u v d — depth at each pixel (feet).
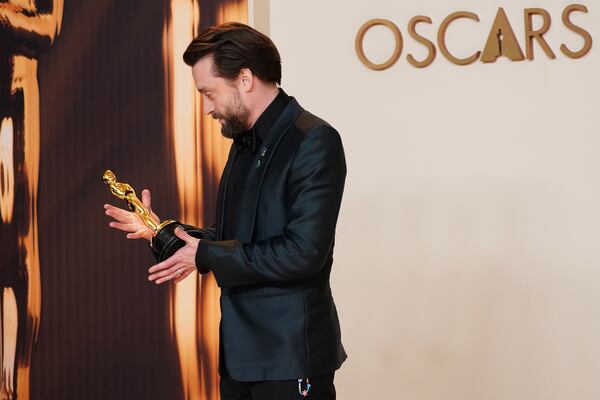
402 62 11.14
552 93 10.57
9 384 13.08
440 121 11.02
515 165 10.73
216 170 12.53
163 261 6.98
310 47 11.51
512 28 10.67
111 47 12.78
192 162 12.59
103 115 12.82
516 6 10.65
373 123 11.28
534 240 10.70
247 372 6.86
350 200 11.41
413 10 11.10
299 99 11.57
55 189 12.94
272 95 7.23
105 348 12.89
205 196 12.55
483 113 10.84
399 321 11.28
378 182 11.29
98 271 12.89
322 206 6.74
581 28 10.41
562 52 10.51
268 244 6.71
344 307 11.50
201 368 12.63
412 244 11.19
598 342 10.52
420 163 11.12
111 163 12.81
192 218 12.58
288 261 6.60
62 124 12.91
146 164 12.72
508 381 10.87
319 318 7.00
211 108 7.22
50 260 12.97
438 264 11.10
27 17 12.89
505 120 10.75
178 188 12.62
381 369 11.39
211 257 6.77
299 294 6.92
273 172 6.96
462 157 10.94
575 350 10.61
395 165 11.22
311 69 11.52
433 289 11.13
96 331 12.91
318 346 6.94
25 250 12.98
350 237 11.43
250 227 7.00
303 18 11.53
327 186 6.80
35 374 13.06
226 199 7.45
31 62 12.92
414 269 11.19
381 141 11.27
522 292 10.78
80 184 12.89
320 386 7.01
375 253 11.34
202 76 7.11
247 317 6.95
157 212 12.68
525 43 10.61
